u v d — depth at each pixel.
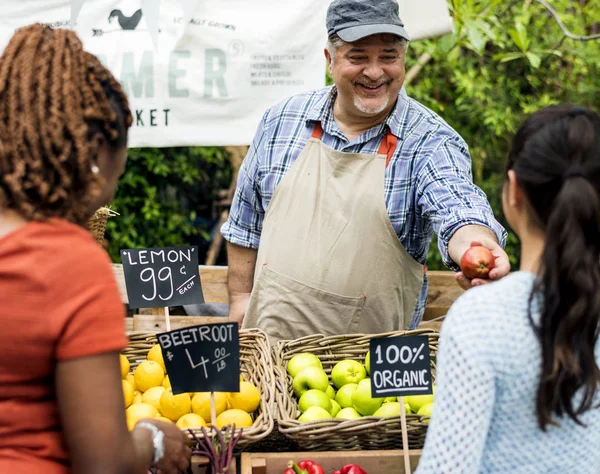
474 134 5.42
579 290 1.23
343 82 2.58
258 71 3.56
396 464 1.94
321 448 1.98
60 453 1.19
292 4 3.51
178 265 2.39
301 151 2.75
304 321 2.69
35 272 1.13
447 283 3.40
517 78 5.36
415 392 1.90
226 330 1.91
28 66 1.19
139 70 3.53
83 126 1.19
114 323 1.16
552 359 1.25
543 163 1.28
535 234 1.33
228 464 1.81
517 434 1.31
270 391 2.09
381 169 2.63
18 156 1.16
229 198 5.60
